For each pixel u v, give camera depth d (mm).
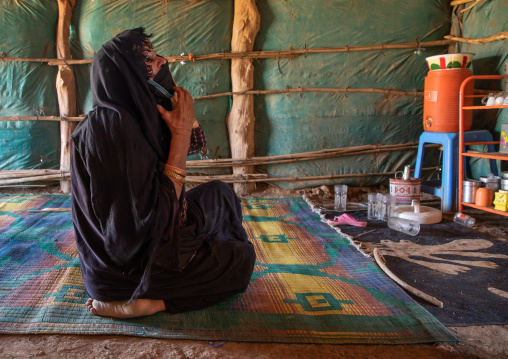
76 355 1793
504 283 2641
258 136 4961
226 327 2035
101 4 4516
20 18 4453
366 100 4844
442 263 2949
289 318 2133
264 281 2578
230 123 4863
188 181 4848
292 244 3285
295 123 4887
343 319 2137
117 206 1703
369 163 5000
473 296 2465
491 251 3178
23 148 4695
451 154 4105
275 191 4938
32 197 4445
